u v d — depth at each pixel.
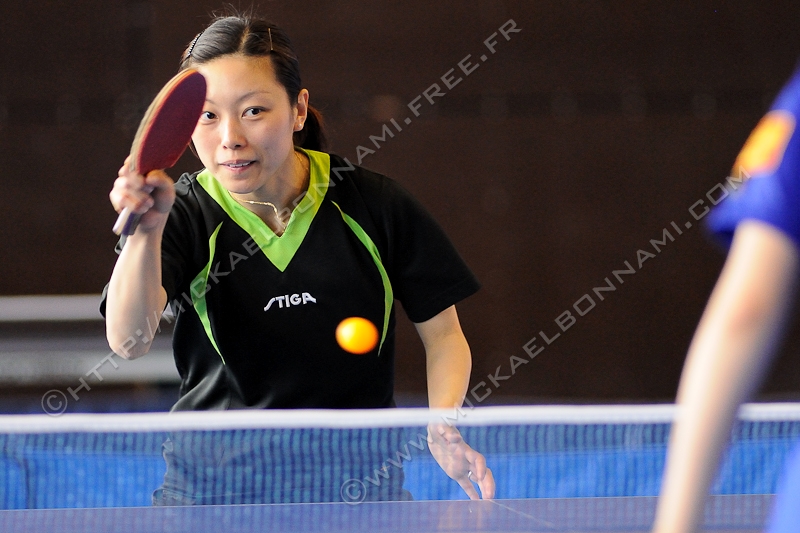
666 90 24.30
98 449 7.82
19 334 21.80
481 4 23.92
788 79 24.34
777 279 2.67
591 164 24.31
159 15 23.31
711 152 24.38
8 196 23.28
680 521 2.74
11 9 23.14
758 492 7.92
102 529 6.07
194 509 6.73
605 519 6.35
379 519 6.37
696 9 24.19
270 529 6.04
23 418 6.93
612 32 24.14
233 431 7.16
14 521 6.38
